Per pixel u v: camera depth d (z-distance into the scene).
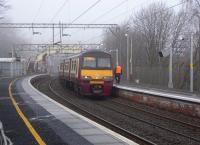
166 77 51.97
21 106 19.20
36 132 12.05
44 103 20.72
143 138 13.69
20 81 45.16
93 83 29.55
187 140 14.01
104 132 12.03
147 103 25.64
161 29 64.06
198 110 19.64
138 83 53.81
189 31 51.50
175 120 18.53
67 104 25.52
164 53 47.22
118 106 25.34
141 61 68.12
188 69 47.78
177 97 21.70
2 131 12.24
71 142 10.60
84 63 29.67
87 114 20.56
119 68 41.75
